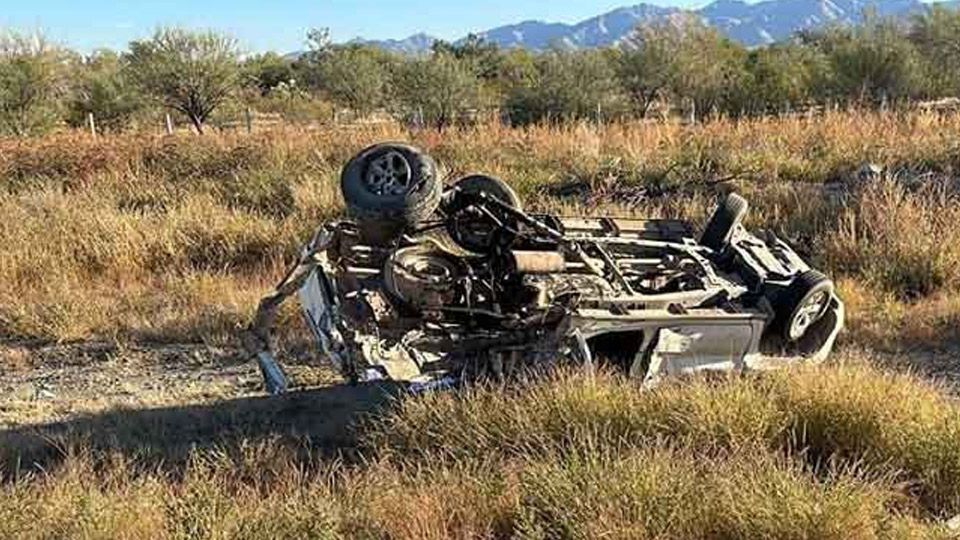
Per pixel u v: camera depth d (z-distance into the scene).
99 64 42.75
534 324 6.89
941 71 36.47
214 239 12.12
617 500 5.07
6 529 4.99
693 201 14.15
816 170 15.99
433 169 6.94
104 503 5.23
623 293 7.08
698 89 37.72
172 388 7.96
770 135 18.66
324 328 6.72
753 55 44.12
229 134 20.38
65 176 16.69
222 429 7.02
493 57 50.59
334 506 5.29
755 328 7.31
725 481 5.22
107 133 26.70
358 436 6.67
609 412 6.23
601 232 7.93
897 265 10.71
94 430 6.95
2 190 15.36
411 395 6.58
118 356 8.77
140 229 12.11
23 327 9.39
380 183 6.89
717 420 6.14
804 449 5.92
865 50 35.69
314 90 46.19
